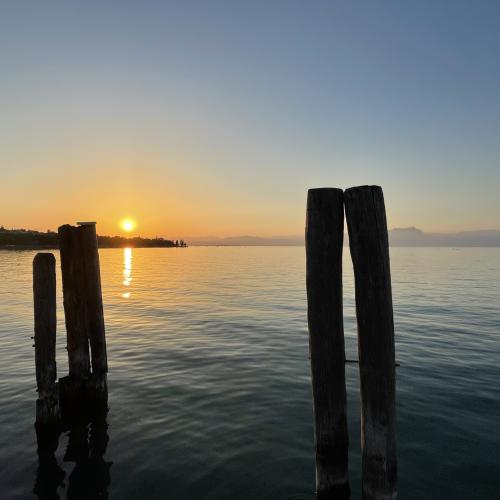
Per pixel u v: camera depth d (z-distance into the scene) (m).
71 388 7.96
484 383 9.48
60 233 8.08
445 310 20.14
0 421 7.82
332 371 4.46
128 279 41.41
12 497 5.57
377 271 4.05
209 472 6.07
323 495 4.71
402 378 9.86
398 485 5.64
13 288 31.08
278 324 17.06
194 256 115.00
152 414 8.08
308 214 4.33
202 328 16.41
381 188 4.14
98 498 5.53
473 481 5.73
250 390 9.30
